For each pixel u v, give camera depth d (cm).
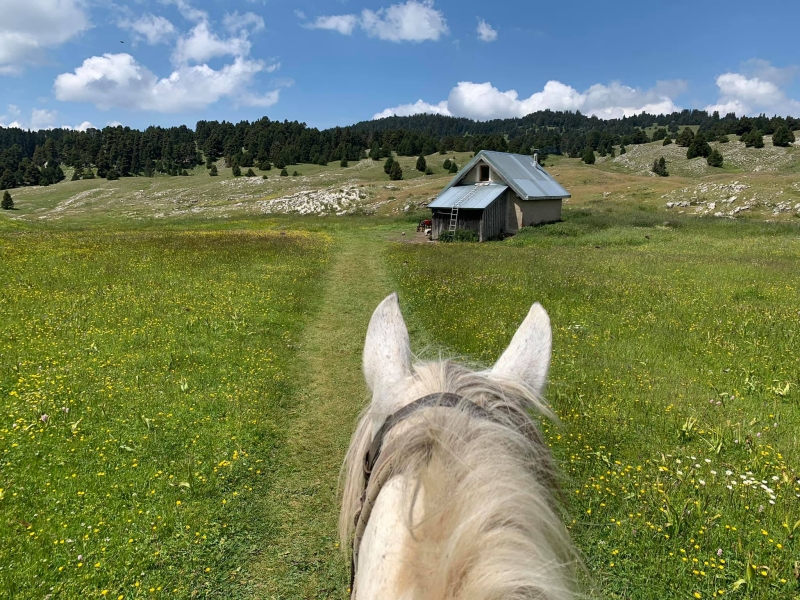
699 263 1730
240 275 1467
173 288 1259
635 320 1023
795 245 2267
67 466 492
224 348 852
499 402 133
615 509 422
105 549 390
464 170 3506
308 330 1027
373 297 1329
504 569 82
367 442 144
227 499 464
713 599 337
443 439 112
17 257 1571
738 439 541
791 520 408
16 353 766
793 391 679
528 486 102
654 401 653
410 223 4112
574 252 2222
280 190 8388
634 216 3556
